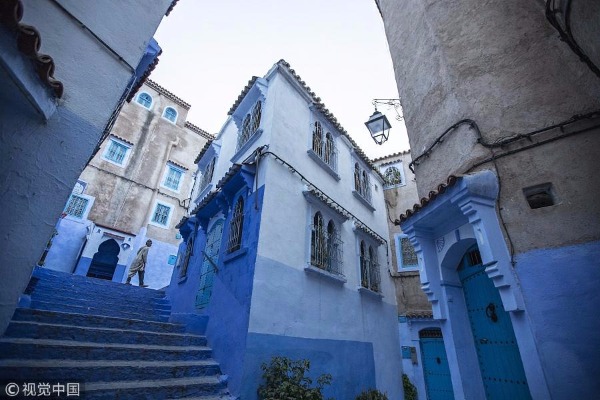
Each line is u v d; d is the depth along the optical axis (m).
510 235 3.97
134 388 3.76
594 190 3.55
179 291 9.62
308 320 6.44
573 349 3.18
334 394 6.45
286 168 7.42
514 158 4.27
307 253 7.04
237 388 4.67
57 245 13.42
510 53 4.93
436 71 5.94
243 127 9.42
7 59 2.04
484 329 4.91
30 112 2.55
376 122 8.23
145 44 3.96
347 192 10.40
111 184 16.19
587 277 3.30
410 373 9.99
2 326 2.25
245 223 6.71
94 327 4.94
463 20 5.79
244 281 5.79
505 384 4.38
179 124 21.06
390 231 13.01
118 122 18.02
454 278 5.55
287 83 8.80
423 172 5.96
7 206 2.39
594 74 3.87
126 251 14.96
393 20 8.15
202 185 12.46
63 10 3.09
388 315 10.52
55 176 2.71
